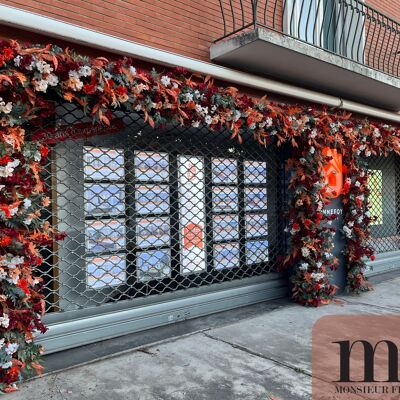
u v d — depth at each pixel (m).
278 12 5.65
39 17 3.32
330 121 5.18
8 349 2.85
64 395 2.87
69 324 3.79
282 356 3.52
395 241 8.00
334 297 5.54
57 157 3.77
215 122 4.12
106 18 3.99
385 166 7.89
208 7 4.82
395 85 5.97
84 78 3.20
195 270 4.83
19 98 2.94
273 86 5.12
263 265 5.49
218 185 5.04
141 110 3.70
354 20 6.86
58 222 3.77
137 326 4.22
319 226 5.20
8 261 2.85
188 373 3.20
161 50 4.08
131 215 4.30
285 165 5.49
